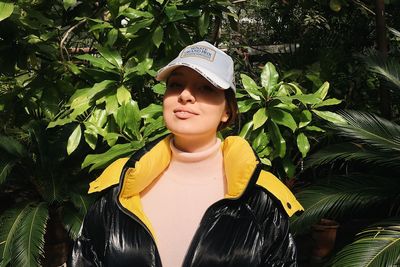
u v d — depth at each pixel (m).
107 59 3.27
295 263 1.39
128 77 3.19
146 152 1.41
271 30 6.51
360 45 5.62
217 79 1.32
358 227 4.50
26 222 3.21
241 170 1.34
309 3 5.17
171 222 1.35
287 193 1.47
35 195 3.95
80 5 3.94
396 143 3.29
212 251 1.27
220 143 1.46
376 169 3.81
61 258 3.80
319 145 4.06
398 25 5.73
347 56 4.93
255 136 3.10
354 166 4.17
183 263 1.27
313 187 3.32
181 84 1.38
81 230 1.46
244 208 1.34
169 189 1.41
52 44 3.68
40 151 3.59
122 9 3.51
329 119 3.20
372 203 3.20
